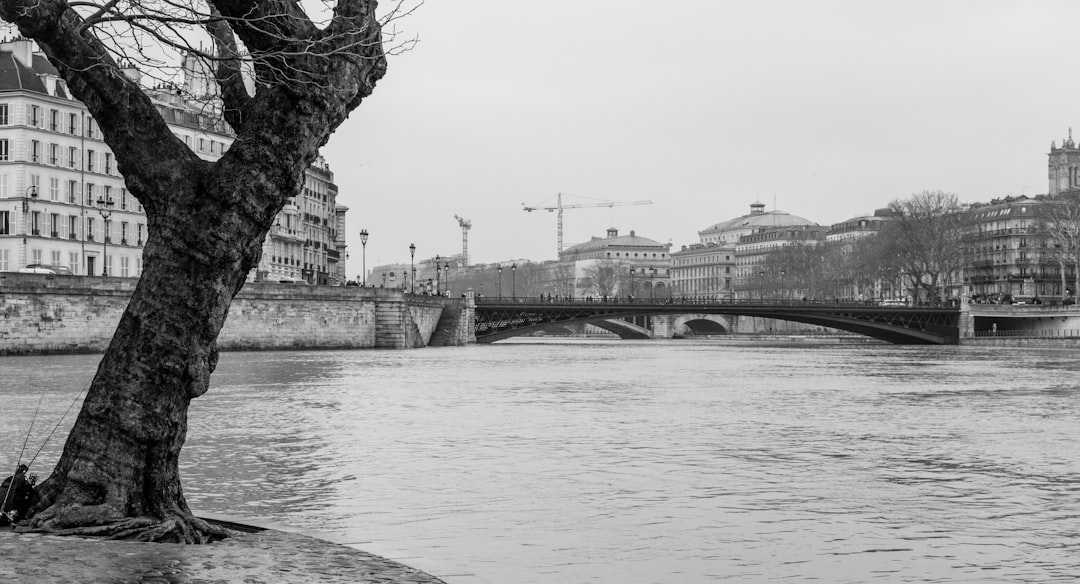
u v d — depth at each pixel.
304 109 18.06
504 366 93.19
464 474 30.84
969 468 33.03
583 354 131.38
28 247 126.88
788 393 63.88
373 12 18.95
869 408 53.50
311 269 194.12
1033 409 53.59
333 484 29.02
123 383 17.89
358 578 17.50
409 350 129.88
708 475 31.11
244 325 118.50
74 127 134.38
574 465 32.72
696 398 58.94
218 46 19.19
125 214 143.12
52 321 96.38
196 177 18.03
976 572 20.48
